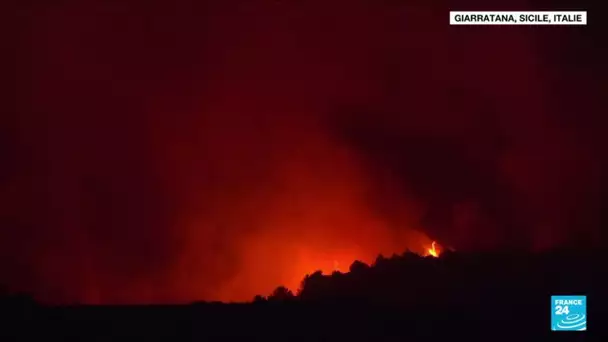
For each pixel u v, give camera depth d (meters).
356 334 12.36
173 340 12.15
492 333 12.28
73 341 12.19
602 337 12.04
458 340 12.02
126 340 12.14
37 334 12.44
